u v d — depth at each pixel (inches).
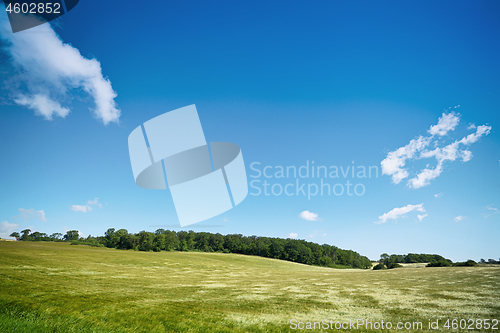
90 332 418.9
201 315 597.9
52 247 2716.5
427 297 831.7
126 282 1180.5
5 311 493.4
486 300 739.4
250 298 890.7
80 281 1067.9
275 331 495.8
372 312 660.7
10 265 1304.1
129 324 486.9
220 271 2252.7
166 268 2116.1
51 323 426.0
